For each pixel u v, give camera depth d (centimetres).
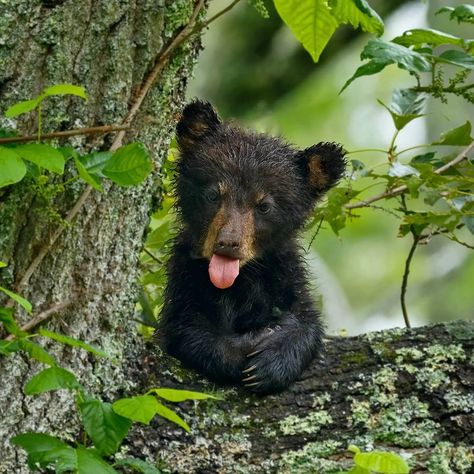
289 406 910
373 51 905
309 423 891
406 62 905
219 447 873
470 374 912
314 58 777
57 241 814
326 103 3044
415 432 880
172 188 1207
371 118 3172
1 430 796
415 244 1178
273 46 1867
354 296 2984
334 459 869
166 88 864
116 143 820
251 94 1881
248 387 937
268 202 1159
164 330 1131
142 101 852
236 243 1084
